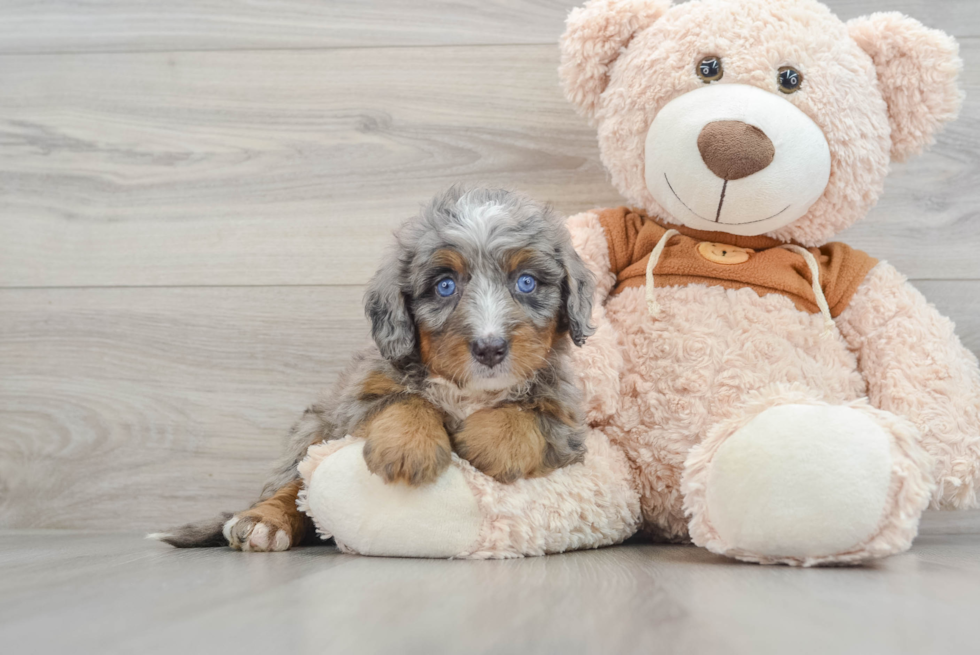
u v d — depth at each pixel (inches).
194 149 122.0
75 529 119.0
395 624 47.9
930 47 91.7
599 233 102.3
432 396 83.8
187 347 120.3
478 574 66.6
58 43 123.3
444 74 120.0
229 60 121.8
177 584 62.1
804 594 57.6
